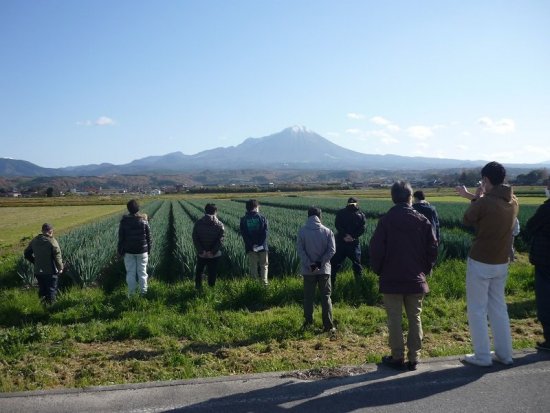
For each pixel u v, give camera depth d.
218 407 4.13
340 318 7.63
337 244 9.82
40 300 9.16
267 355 6.09
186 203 59.91
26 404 4.27
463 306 8.25
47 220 44.16
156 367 5.75
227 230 18.70
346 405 4.12
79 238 18.08
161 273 13.28
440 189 96.06
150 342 6.85
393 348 5.08
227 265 12.88
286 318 7.71
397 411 3.99
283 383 4.66
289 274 11.85
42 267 9.32
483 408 4.03
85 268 11.20
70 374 5.57
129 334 7.09
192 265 11.91
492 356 5.32
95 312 8.38
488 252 5.07
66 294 9.70
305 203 48.66
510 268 11.23
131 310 8.52
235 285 9.47
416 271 5.09
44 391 4.54
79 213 54.31
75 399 4.36
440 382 4.61
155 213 37.84
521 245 17.22
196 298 8.88
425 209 9.59
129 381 5.29
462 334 6.86
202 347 6.50
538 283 5.63
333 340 6.71
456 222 23.06
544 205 5.59
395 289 5.05
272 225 20.73
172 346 6.61
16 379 5.36
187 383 4.70
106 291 11.10
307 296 7.34
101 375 5.49
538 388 4.43
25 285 12.12
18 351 6.34
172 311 8.33
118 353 6.31
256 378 4.80
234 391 4.47
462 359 5.24
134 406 4.19
